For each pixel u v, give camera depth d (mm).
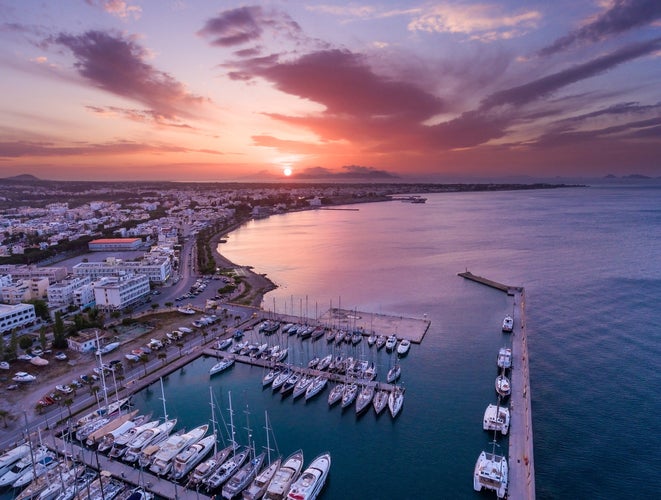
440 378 147250
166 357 161250
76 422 117438
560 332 187125
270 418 126750
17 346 165500
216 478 96438
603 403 133000
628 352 167000
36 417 120500
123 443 107750
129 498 89438
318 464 102750
